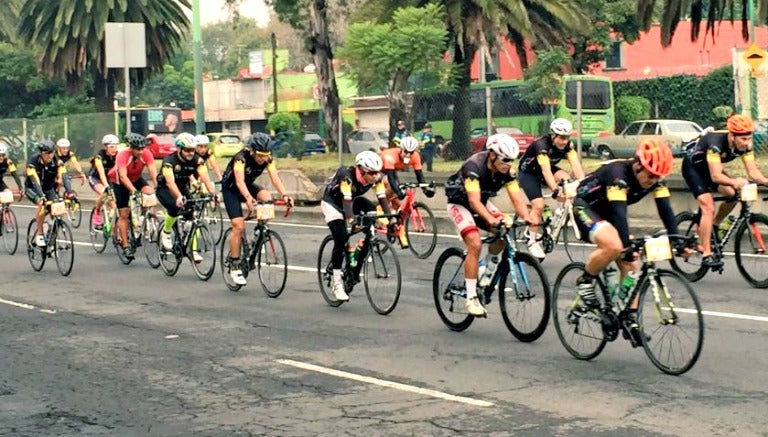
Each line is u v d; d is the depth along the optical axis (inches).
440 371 382.0
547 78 1307.8
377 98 3006.9
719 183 525.0
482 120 1302.9
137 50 1061.8
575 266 391.9
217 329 479.5
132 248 713.0
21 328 498.3
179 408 344.5
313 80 3521.2
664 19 1435.8
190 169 637.3
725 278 563.2
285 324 485.4
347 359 407.8
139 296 584.1
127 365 410.9
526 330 423.5
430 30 1348.4
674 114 1670.8
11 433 321.7
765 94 987.3
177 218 650.8
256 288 598.5
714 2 1433.3
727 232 542.6
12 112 2699.3
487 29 1510.8
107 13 2014.0
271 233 564.7
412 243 704.4
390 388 360.2
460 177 427.2
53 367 411.2
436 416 323.3
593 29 2033.7
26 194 702.5
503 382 362.3
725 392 338.6
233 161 564.1
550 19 1603.1
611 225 370.0
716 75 1585.9
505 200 878.4
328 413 331.9
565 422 311.6
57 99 2493.8
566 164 1018.1
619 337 426.9
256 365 402.6
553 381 361.1
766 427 300.4
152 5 2086.6
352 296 556.4
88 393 368.8
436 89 1304.1
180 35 2212.1
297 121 2391.7
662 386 348.5
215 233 832.3
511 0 1518.2
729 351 395.9
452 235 813.9
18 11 2618.1
